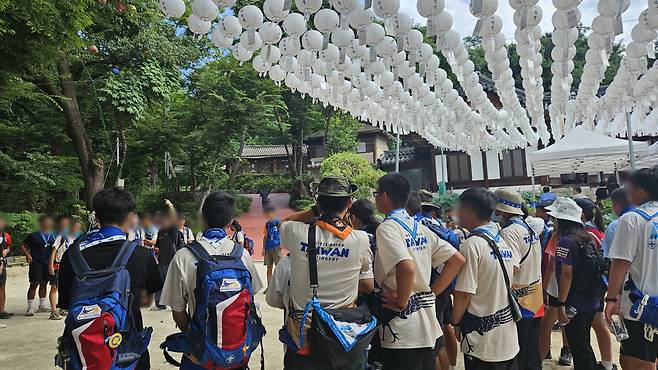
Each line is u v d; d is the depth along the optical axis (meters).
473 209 3.04
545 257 4.31
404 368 2.70
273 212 9.27
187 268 2.57
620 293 2.92
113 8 7.95
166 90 13.74
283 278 2.88
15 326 6.50
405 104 4.91
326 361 2.43
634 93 4.95
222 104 19.14
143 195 21.75
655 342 2.78
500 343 2.84
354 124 29.89
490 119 6.02
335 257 2.56
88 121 15.67
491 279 2.86
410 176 20.64
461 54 3.73
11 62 5.64
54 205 16.38
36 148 17.84
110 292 2.31
